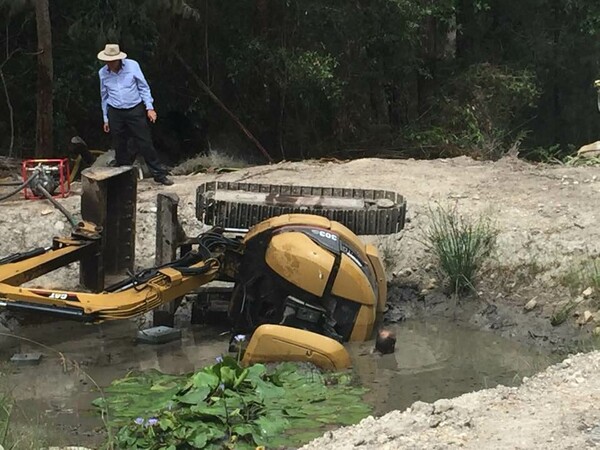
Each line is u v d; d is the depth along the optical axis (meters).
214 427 7.59
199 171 17.69
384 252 12.26
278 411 8.11
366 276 9.88
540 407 7.14
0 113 21.92
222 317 10.90
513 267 11.54
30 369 9.53
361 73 25.97
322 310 9.70
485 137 26.34
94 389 8.95
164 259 10.52
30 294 9.32
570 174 15.50
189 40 24.05
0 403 8.00
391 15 25.06
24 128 22.19
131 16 20.73
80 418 8.24
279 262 9.73
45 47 17.69
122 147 15.12
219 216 10.38
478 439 6.68
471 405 7.32
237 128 25.03
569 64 31.27
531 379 7.88
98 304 9.32
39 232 12.54
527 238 11.96
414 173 15.94
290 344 9.22
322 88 24.00
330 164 17.31
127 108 14.79
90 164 15.55
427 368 9.56
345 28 24.98
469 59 29.50
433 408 7.32
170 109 24.28
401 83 27.56
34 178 13.57
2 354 9.95
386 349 9.77
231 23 24.00
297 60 23.45
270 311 9.96
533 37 30.19
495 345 10.30
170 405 7.96
